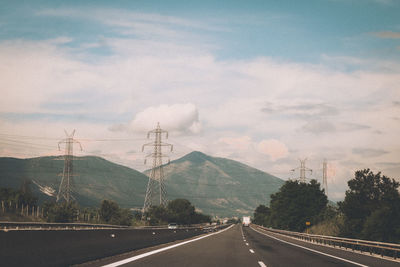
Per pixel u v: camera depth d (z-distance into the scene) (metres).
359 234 62.91
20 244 10.30
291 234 65.12
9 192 94.56
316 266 16.17
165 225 129.38
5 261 9.55
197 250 23.77
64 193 90.00
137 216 137.12
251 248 27.62
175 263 15.77
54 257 12.15
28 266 10.52
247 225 160.50
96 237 16.47
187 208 180.62
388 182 75.62
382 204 71.12
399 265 18.00
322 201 119.50
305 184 115.94
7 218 70.81
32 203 97.06
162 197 96.88
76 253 14.02
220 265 15.69
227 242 35.28
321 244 41.91
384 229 58.16
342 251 29.14
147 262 15.82
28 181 103.19
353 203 74.19
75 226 73.94
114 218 104.31
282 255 21.88
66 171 90.62
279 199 121.00
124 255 19.23
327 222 82.88
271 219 137.12
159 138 95.31
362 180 76.44
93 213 106.50
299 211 111.19
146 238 26.17
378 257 24.62
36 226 62.84
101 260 16.28
